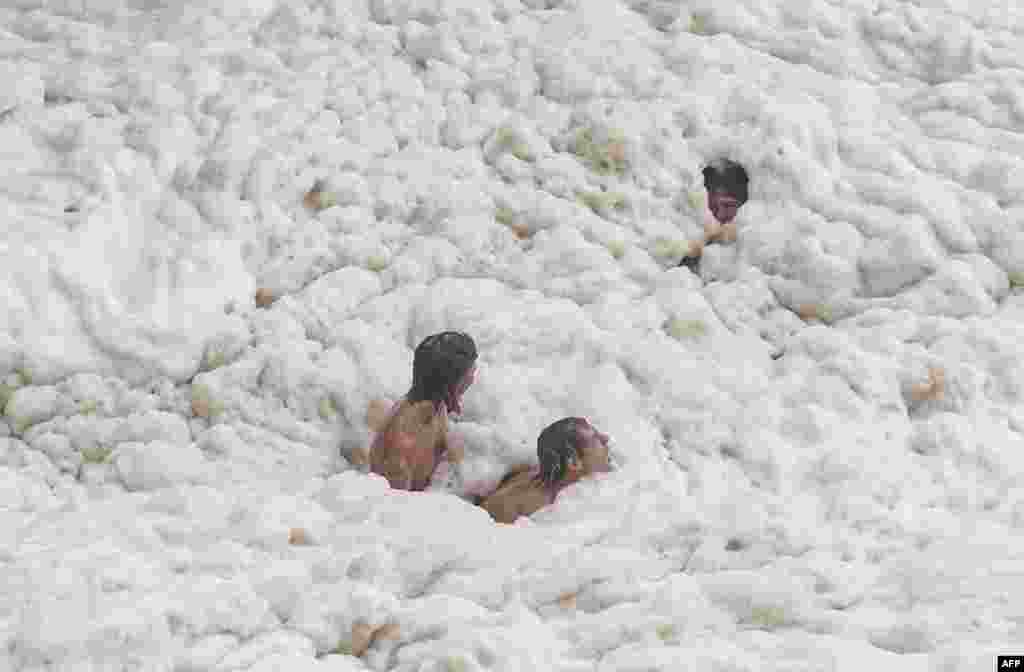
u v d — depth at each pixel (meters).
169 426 23.83
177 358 24.47
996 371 24.50
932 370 24.30
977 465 23.06
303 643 17.70
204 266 25.47
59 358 24.17
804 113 27.64
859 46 29.55
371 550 19.20
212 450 23.59
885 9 30.06
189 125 27.45
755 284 26.02
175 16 29.80
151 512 20.91
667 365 24.41
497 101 28.27
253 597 18.17
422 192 27.03
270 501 20.84
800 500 22.27
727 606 17.92
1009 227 26.39
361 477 22.00
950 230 26.38
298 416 24.08
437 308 25.28
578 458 22.30
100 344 24.41
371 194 26.91
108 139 27.08
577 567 18.81
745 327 25.55
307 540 19.92
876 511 21.59
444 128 27.95
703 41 29.06
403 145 27.78
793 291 25.97
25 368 24.09
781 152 26.95
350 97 28.19
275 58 28.81
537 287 25.86
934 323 25.19
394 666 17.53
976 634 16.84
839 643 16.84
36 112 27.62
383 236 26.48
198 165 26.92
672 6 30.02
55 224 25.56
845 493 22.28
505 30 29.52
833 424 23.58
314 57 28.95
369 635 17.81
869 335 25.03
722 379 24.34
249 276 25.78
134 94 27.89
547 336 24.78
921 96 28.70
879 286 26.06
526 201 26.89
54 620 17.41
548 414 23.86
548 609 18.44
